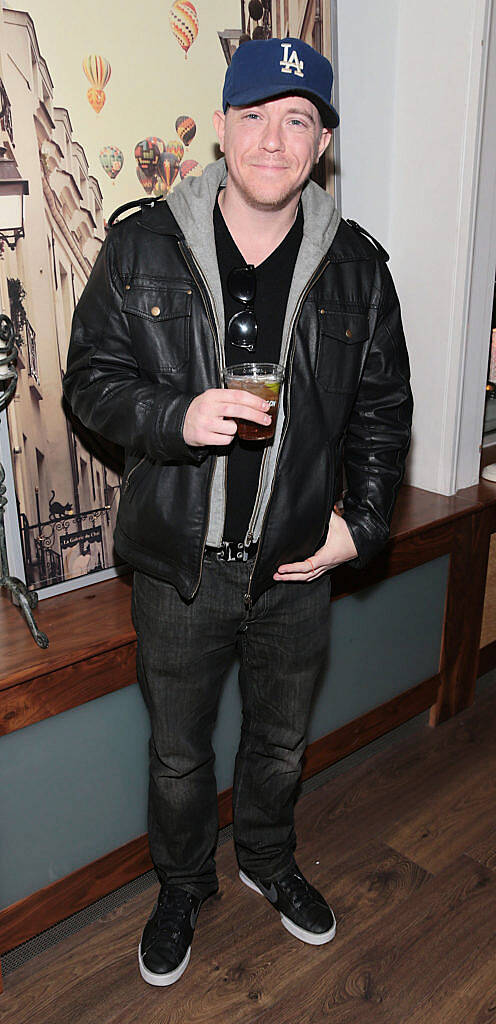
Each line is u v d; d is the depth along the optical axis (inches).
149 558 57.5
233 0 70.8
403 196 92.4
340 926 71.2
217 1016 63.2
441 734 98.5
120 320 54.8
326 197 57.8
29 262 63.2
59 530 70.1
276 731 64.7
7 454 65.2
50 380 66.4
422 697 96.9
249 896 74.7
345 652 85.4
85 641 63.7
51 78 61.5
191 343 54.1
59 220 64.3
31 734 62.2
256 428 50.3
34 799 64.0
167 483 55.2
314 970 67.1
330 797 87.0
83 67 63.0
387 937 70.2
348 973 66.7
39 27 60.1
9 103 59.7
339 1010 63.7
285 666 62.0
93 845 69.5
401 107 89.6
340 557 60.7
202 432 48.8
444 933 70.6
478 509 93.8
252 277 53.7
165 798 63.9
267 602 59.4
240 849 71.5
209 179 55.4
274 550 56.7
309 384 56.1
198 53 69.7
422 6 84.9
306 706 64.4
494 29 82.1
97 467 71.4
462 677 101.3
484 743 96.6
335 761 88.9
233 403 47.7
